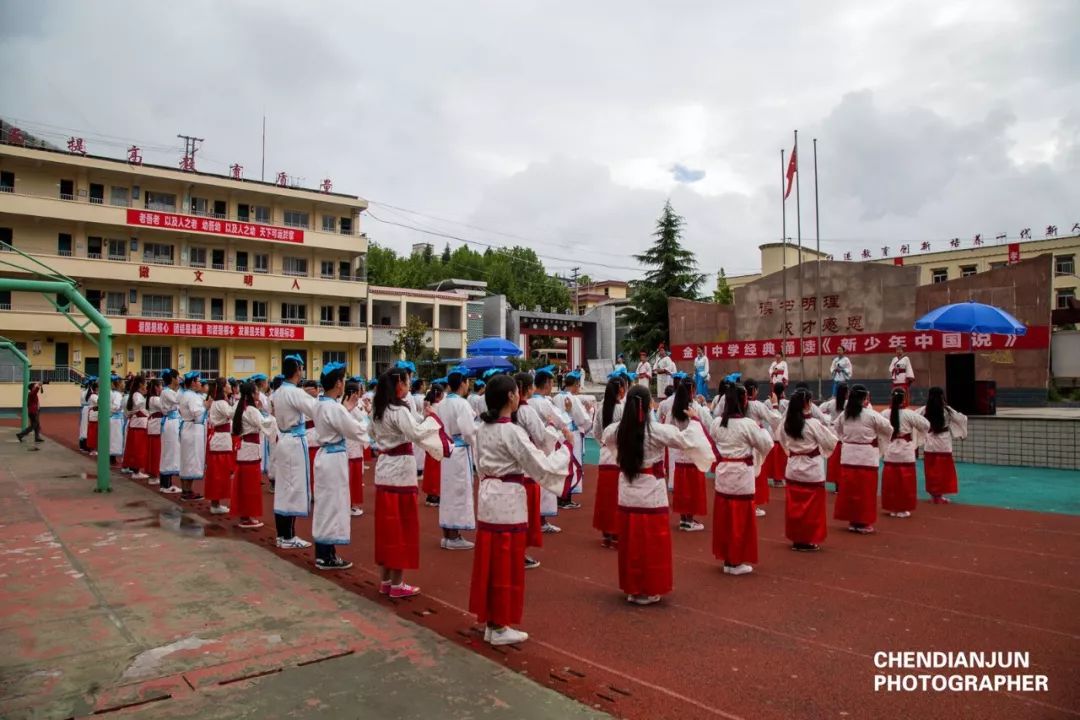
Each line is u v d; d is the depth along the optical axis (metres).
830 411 9.78
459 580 6.10
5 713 3.42
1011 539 7.53
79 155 30.98
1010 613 5.13
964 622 4.95
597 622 4.98
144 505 9.42
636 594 5.35
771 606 5.33
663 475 5.41
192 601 5.22
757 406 10.35
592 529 8.38
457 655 4.23
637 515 5.33
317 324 37.66
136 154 32.94
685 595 5.62
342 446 6.39
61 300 31.22
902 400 8.84
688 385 6.09
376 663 4.08
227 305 35.16
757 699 3.75
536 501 6.56
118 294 32.66
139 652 4.22
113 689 3.71
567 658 4.32
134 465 12.48
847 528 8.15
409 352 37.47
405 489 5.54
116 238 32.50
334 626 4.70
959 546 7.24
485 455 4.60
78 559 6.48
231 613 4.95
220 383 9.29
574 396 10.28
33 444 18.12
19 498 9.91
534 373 7.73
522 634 4.58
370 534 7.98
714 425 6.42
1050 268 19.19
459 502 7.21
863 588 5.79
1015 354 19.58
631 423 5.32
